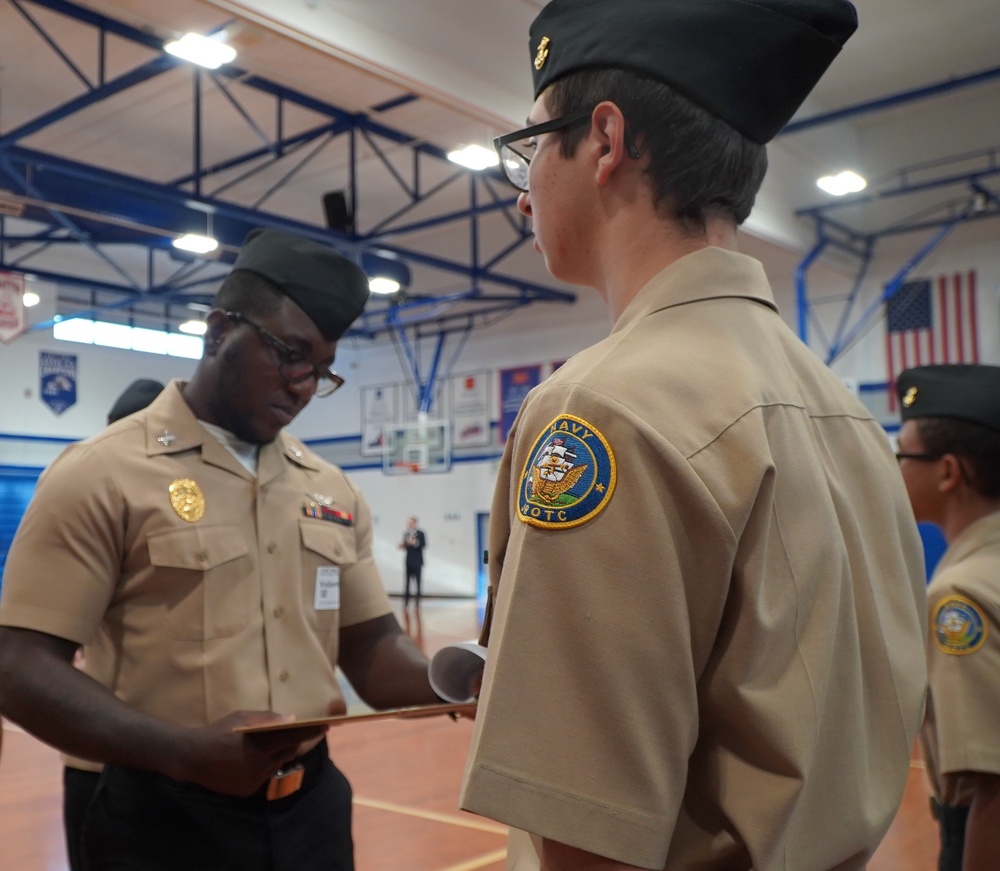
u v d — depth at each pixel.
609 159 0.84
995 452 1.63
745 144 0.84
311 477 1.91
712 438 0.72
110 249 16.20
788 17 0.82
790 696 0.72
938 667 1.46
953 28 9.54
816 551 0.76
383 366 19.55
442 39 6.73
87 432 17.17
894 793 0.82
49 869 3.85
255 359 1.71
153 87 10.51
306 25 5.93
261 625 1.69
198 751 1.42
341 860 1.71
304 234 11.37
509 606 0.69
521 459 0.76
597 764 0.66
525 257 16.20
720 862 0.73
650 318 0.80
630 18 0.83
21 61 9.91
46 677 1.45
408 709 1.39
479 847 4.11
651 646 0.67
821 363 0.94
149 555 1.60
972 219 12.09
